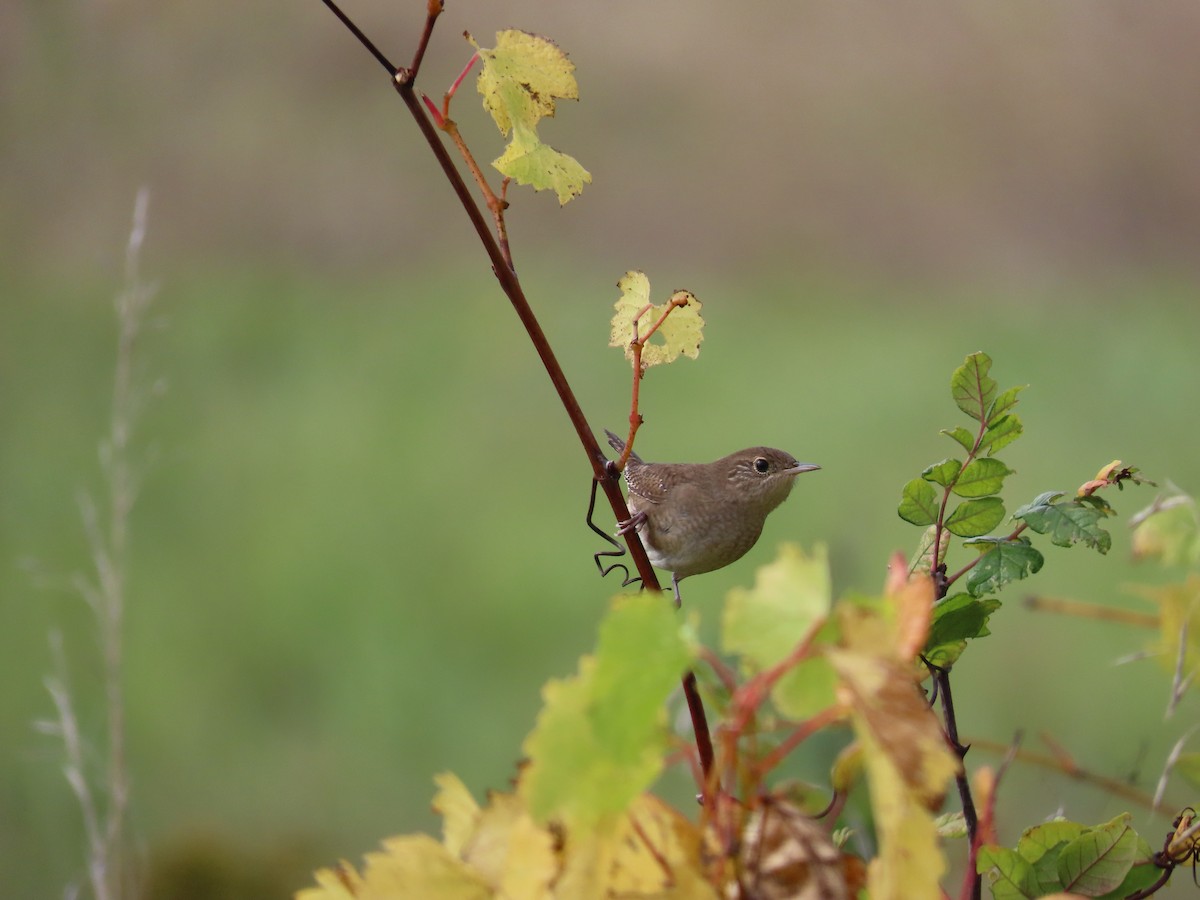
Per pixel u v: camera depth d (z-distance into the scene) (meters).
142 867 8.13
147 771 8.49
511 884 4.04
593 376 10.74
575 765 3.68
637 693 3.70
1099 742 8.39
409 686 8.61
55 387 10.34
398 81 6.43
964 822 6.51
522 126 6.54
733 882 3.93
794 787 7.82
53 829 8.38
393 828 8.46
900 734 3.47
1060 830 5.85
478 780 8.52
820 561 3.72
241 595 8.70
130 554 8.74
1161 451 8.80
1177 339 10.79
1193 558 7.96
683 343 7.18
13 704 8.51
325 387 10.77
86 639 8.57
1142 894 5.83
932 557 6.88
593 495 7.09
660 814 4.07
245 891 8.37
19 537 8.74
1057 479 8.77
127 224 12.48
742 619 3.70
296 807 8.47
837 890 3.85
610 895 3.89
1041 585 8.55
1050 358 10.60
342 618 8.70
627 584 7.86
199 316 11.72
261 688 8.60
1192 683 7.95
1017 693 8.46
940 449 8.82
